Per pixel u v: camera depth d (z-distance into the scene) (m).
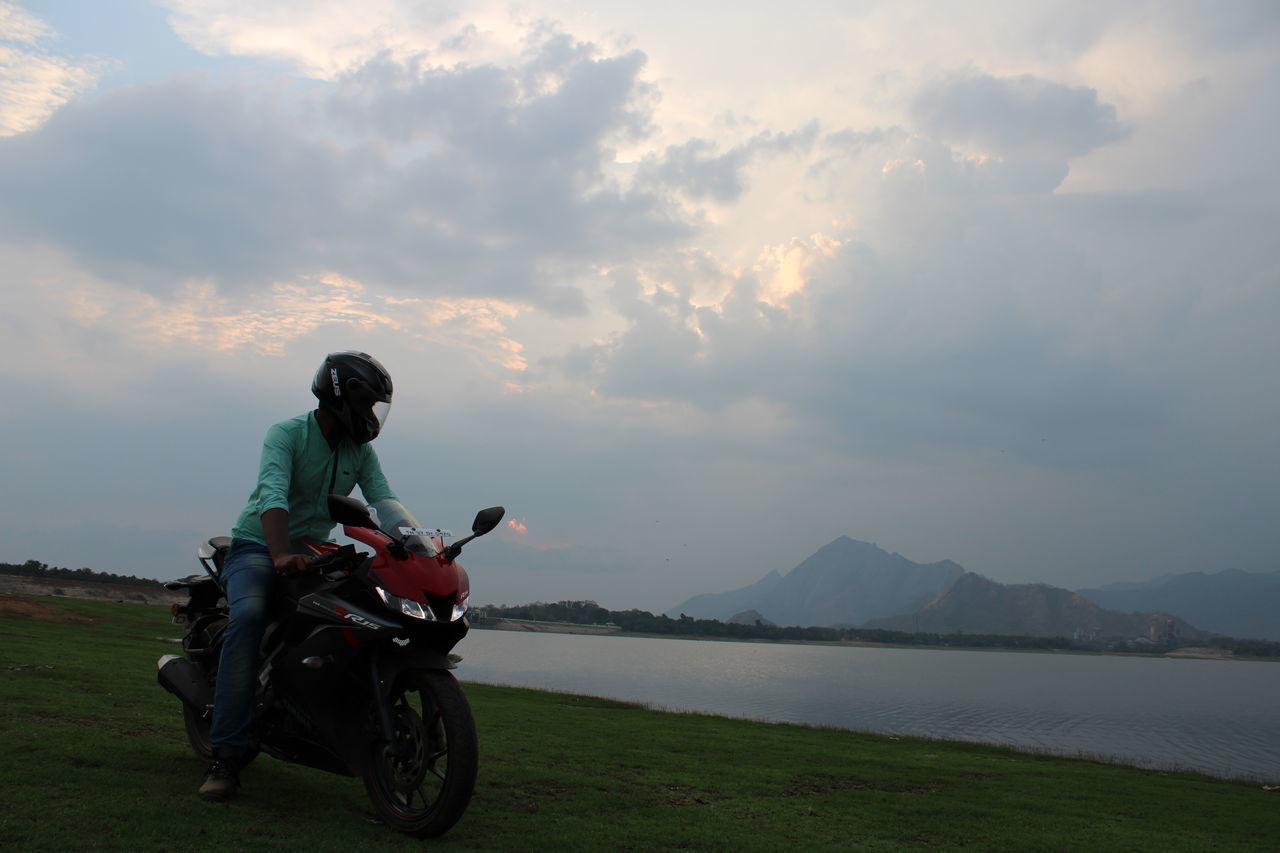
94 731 5.88
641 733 11.00
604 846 4.46
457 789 3.90
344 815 4.37
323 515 4.88
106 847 3.43
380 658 4.23
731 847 4.80
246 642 4.42
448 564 4.25
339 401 4.68
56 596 34.25
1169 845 6.46
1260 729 54.66
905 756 11.96
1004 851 5.59
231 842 3.66
